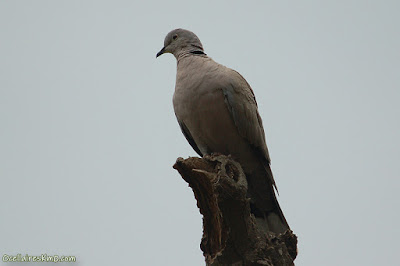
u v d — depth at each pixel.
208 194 8.98
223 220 8.57
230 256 8.64
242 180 8.89
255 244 8.66
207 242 9.02
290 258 8.96
